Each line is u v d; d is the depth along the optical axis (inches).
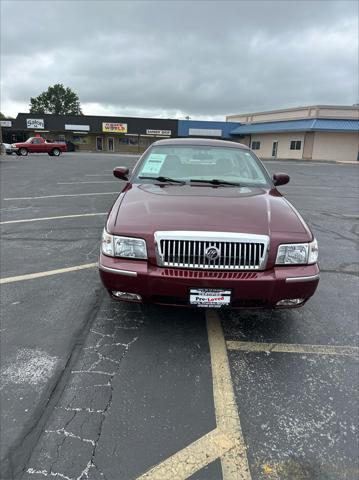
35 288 157.2
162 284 106.0
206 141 182.4
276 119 1667.1
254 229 108.5
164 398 94.2
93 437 81.6
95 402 92.1
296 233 111.0
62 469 73.7
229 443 81.3
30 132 1991.9
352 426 86.8
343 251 224.1
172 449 79.3
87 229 255.4
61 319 131.5
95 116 1911.9
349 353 116.3
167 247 106.4
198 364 108.4
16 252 204.4
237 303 108.7
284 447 80.6
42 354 111.0
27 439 80.6
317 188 546.3
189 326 129.3
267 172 165.2
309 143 1462.8
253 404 93.2
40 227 260.2
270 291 106.3
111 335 122.0
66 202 361.1
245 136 1879.9
